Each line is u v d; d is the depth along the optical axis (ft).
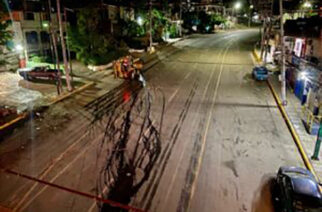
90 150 41.86
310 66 58.95
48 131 47.52
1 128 47.19
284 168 34.09
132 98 65.46
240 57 122.62
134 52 120.67
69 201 31.01
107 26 113.09
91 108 58.49
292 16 114.01
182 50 137.90
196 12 227.61
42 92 66.69
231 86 77.82
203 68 99.86
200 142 45.14
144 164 38.45
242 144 44.80
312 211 26.58
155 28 154.30
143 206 30.48
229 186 34.17
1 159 38.81
